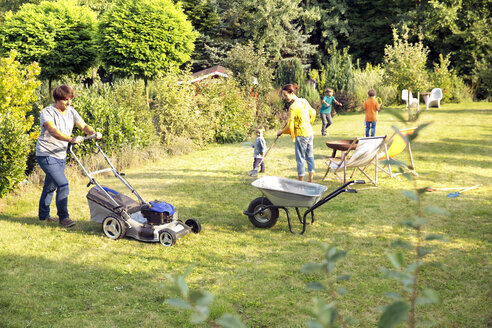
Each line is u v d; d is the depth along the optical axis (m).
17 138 7.79
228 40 33.44
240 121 15.85
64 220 6.57
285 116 18.61
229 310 4.04
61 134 6.14
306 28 34.56
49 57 15.73
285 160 11.37
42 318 3.97
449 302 4.07
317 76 26.27
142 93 14.84
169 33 16.44
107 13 16.44
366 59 36.56
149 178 9.74
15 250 5.59
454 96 24.48
